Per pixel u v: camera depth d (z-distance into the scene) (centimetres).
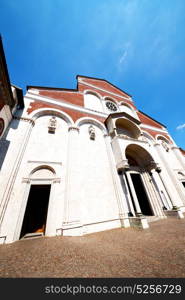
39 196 809
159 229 745
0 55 588
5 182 673
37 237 644
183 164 1641
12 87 888
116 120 1377
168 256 403
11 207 639
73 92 1459
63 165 897
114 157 1126
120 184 1001
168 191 1264
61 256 429
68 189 793
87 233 729
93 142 1158
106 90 1923
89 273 329
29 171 777
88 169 968
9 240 573
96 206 844
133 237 629
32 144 889
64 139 1038
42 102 1138
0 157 730
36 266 364
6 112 782
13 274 325
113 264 373
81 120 1222
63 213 730
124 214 884
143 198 1254
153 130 1872
